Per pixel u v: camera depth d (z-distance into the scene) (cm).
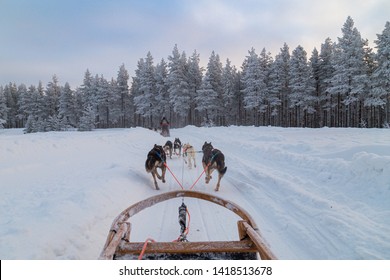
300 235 419
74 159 1045
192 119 5716
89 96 6931
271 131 2669
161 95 5638
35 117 7069
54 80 7725
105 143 1523
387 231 400
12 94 8600
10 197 539
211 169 754
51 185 638
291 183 677
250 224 303
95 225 442
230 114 5972
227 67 5688
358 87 3500
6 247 318
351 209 499
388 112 4062
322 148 1071
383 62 3409
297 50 4453
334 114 4859
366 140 1273
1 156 885
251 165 973
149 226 467
